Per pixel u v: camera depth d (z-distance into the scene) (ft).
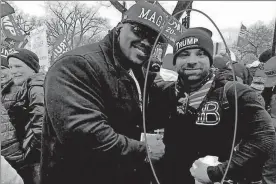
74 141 5.48
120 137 5.63
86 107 5.47
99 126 5.48
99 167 5.65
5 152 6.69
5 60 7.06
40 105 6.57
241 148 6.07
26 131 6.67
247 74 6.62
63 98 5.42
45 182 5.89
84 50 5.74
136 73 6.00
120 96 5.76
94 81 5.57
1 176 6.38
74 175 5.72
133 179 5.86
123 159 5.64
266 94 6.73
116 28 5.87
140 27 5.69
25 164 6.70
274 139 5.96
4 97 6.79
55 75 5.52
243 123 6.05
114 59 5.71
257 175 6.01
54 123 5.49
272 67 6.66
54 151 5.69
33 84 6.64
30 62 6.92
